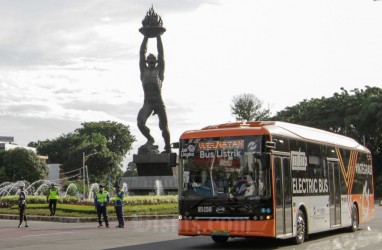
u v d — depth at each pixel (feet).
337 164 70.03
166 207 120.16
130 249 53.78
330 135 71.05
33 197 133.90
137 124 167.22
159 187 162.20
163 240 64.28
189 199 53.83
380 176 264.72
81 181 366.84
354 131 244.63
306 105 271.28
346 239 63.31
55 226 89.71
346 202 72.08
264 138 52.13
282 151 54.60
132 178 165.99
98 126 433.48
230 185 52.39
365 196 80.89
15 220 107.45
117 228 85.20
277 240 62.90
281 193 53.26
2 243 61.11
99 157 383.65
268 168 51.01
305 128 63.98
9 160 314.35
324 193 64.64
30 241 63.36
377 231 75.77
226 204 52.08
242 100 321.52
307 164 60.54
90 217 101.60
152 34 169.58
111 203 118.42
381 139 244.01
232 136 53.26
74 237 68.59
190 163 54.60
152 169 165.07
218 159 53.47
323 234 71.15
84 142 403.75
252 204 51.16
